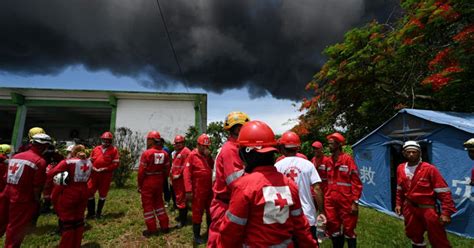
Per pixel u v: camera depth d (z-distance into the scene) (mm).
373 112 14969
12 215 4043
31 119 28750
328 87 14773
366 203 9344
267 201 1904
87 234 5543
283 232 1928
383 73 13430
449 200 3859
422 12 10250
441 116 7531
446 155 6688
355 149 10078
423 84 10773
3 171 5129
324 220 3633
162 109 17500
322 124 15977
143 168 5504
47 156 5688
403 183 4344
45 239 5230
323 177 5457
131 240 5297
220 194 3035
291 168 3682
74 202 4266
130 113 17328
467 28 9188
